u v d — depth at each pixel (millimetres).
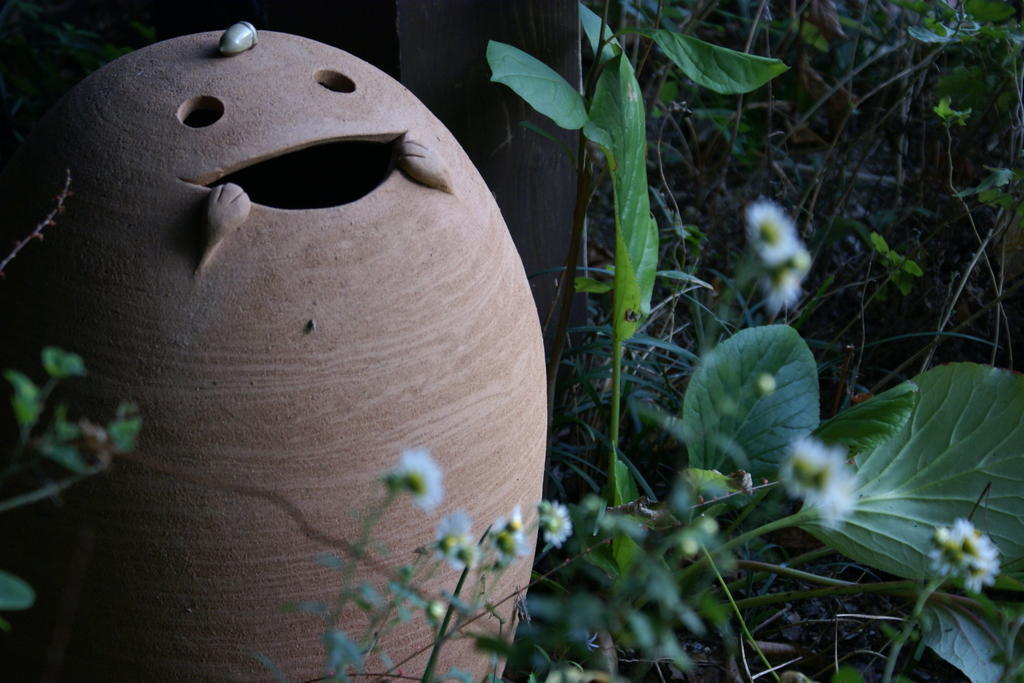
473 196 1646
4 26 3793
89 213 1470
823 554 2225
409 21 2109
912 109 3121
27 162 1582
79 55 3719
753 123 3498
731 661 1909
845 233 3012
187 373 1405
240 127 1495
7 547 1474
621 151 1973
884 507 2023
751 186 3139
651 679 2025
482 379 1553
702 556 1947
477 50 2230
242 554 1420
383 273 1472
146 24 4184
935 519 2006
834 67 3475
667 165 3434
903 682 1485
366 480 1447
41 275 1475
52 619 1474
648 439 2506
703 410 2121
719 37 3662
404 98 1653
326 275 1441
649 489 2295
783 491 2104
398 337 1467
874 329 2891
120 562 1424
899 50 3055
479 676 1729
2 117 3477
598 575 1706
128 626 1451
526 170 2402
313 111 1529
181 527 1408
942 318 2525
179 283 1421
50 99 3572
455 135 2266
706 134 3537
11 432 1468
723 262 3104
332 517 1438
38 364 1451
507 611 1711
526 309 1714
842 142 3256
